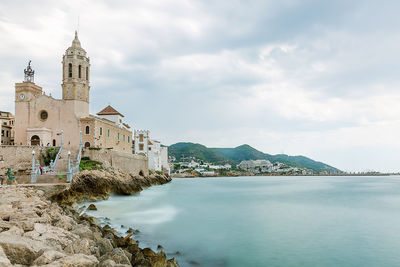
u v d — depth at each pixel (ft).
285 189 334.85
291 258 73.46
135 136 412.57
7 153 194.70
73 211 107.55
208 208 156.66
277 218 127.13
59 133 229.45
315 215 136.67
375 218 129.70
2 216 64.44
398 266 68.74
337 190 323.16
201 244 83.41
